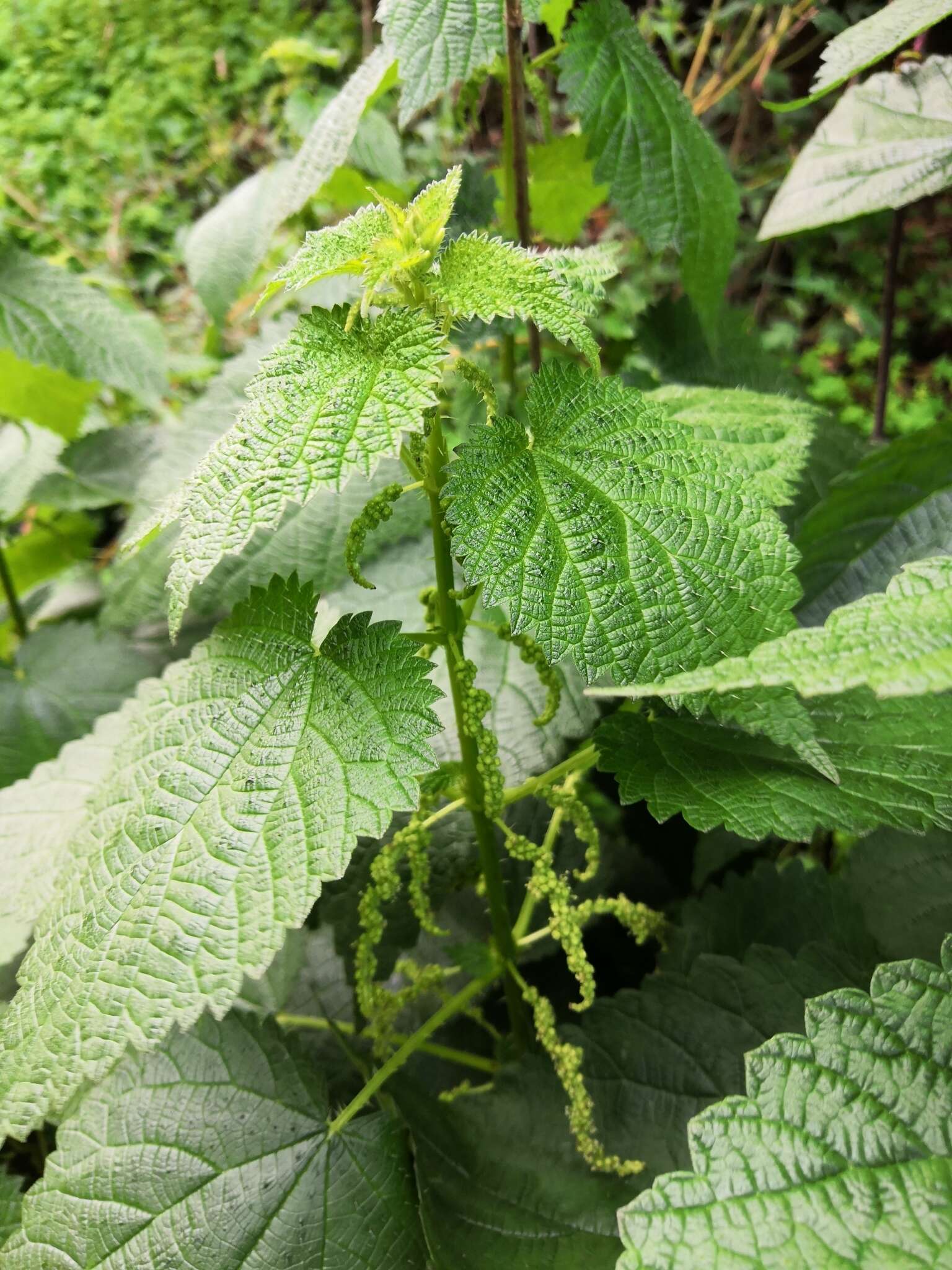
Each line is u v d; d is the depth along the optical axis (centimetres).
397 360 18
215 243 46
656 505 19
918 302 93
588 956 35
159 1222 22
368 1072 27
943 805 19
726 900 31
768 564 18
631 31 33
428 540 35
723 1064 25
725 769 21
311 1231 22
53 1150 33
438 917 35
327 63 49
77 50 90
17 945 25
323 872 18
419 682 20
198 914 18
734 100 78
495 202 35
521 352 39
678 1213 16
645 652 18
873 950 29
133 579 36
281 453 17
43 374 45
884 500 30
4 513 44
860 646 14
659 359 39
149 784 21
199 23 91
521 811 35
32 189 85
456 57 28
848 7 51
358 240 20
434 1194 24
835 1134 16
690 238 33
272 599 23
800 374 84
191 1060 24
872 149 28
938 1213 15
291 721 21
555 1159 25
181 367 52
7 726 38
